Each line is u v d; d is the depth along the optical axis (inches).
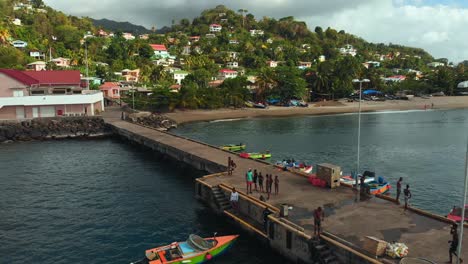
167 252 1061.1
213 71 7721.5
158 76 7007.9
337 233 972.6
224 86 5600.4
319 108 5546.3
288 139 3169.3
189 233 1270.9
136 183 1859.0
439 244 896.9
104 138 3203.7
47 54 7135.8
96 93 3799.2
